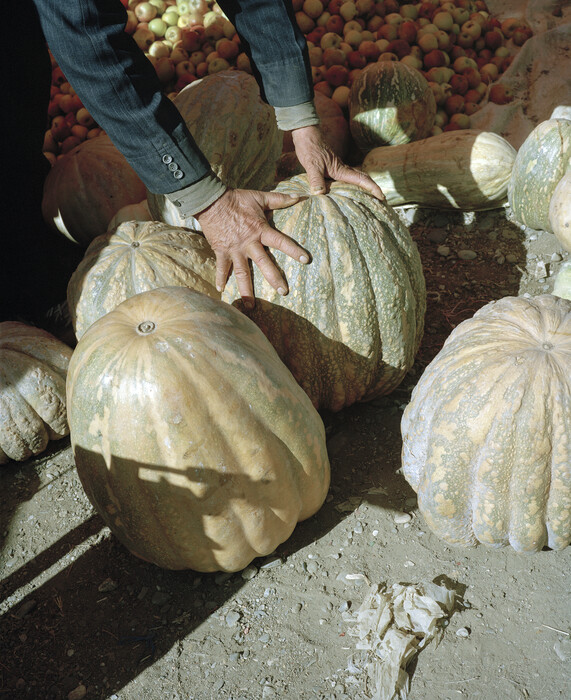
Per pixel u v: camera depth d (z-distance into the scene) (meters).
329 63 3.04
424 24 3.11
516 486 1.53
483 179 2.43
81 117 3.06
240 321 1.64
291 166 2.64
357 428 1.96
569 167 2.24
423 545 1.70
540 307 1.65
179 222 2.29
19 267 2.45
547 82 2.98
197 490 1.52
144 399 1.49
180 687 1.55
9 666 1.62
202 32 3.24
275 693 1.52
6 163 2.33
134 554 1.70
